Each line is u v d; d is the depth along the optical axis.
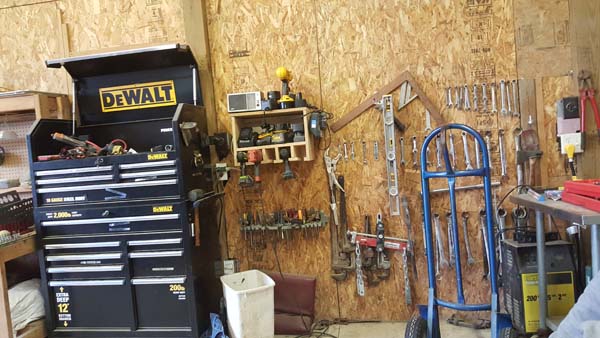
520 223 2.55
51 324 2.42
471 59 2.66
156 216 2.31
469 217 2.70
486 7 2.63
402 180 2.73
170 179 2.30
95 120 2.85
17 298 2.40
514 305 2.38
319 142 2.79
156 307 2.36
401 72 2.71
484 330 2.57
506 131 2.65
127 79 2.80
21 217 2.48
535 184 2.62
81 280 2.39
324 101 2.78
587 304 1.61
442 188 2.70
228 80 2.86
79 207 2.38
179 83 2.76
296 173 2.81
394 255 2.77
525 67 2.61
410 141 2.71
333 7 2.75
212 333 2.38
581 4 2.54
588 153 2.56
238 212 2.88
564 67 2.59
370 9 2.72
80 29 2.96
